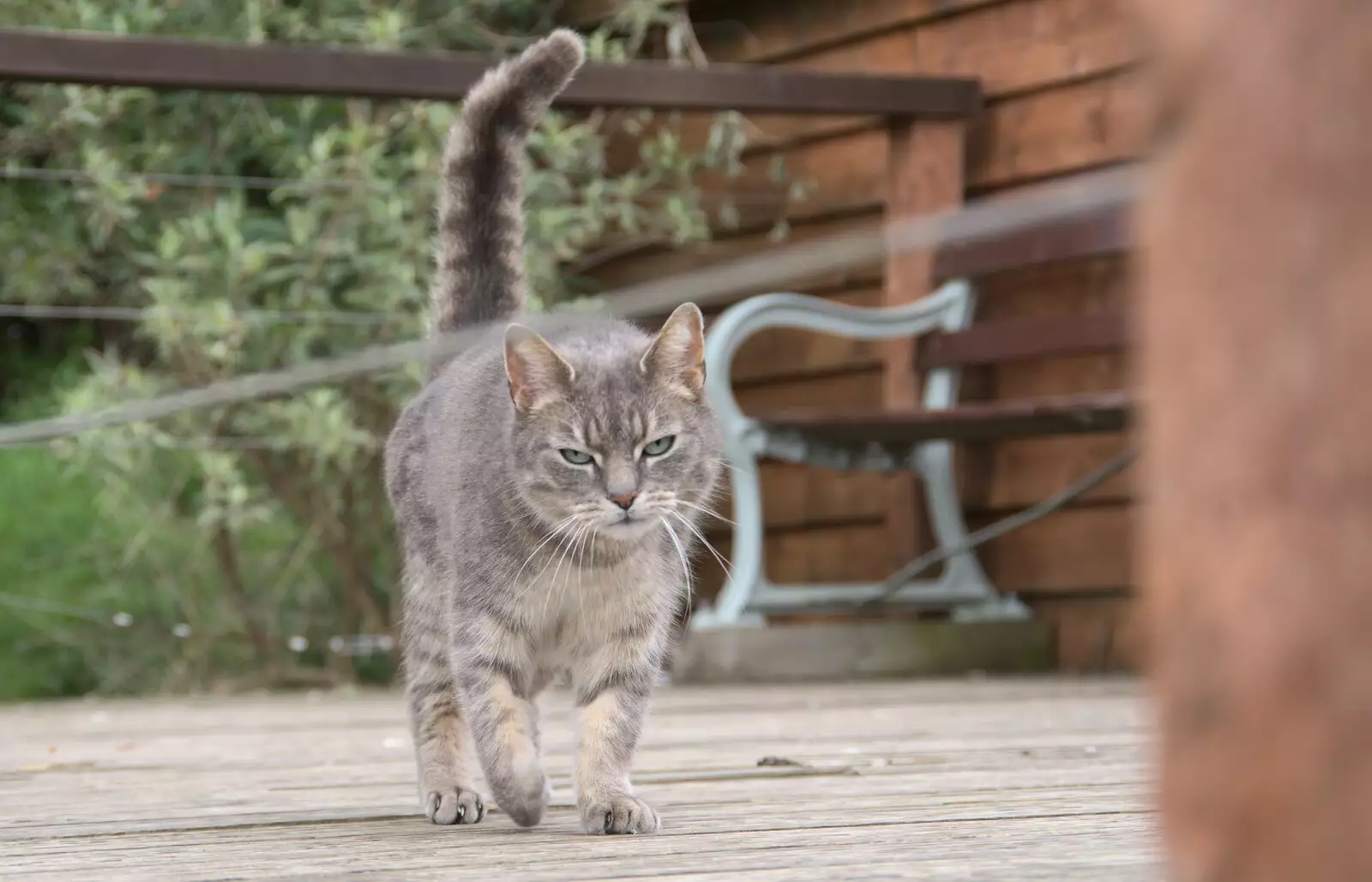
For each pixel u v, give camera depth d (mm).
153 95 5805
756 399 6270
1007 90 5430
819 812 2305
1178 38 701
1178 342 718
